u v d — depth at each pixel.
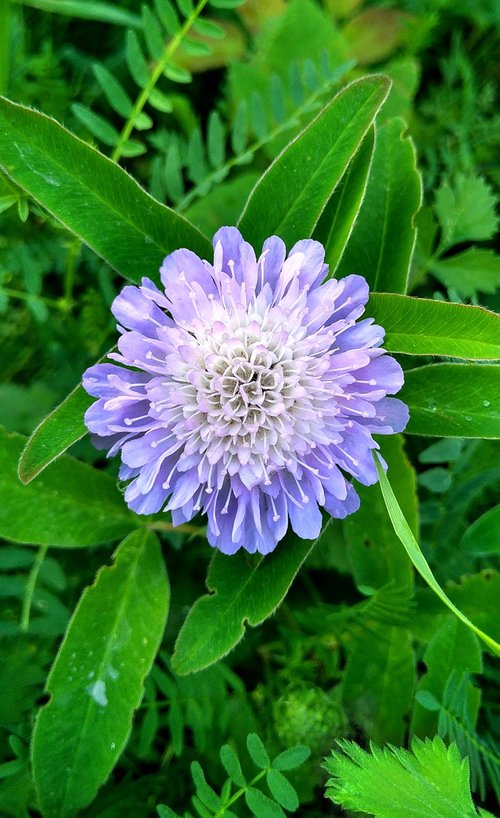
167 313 0.08
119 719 0.08
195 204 0.11
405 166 0.09
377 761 0.07
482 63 0.13
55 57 0.11
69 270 0.11
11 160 0.07
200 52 0.09
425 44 0.13
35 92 0.11
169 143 0.11
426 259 0.11
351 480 0.09
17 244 0.11
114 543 0.10
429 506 0.10
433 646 0.09
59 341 0.11
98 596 0.09
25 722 0.09
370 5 0.13
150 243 0.08
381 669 0.10
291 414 0.08
